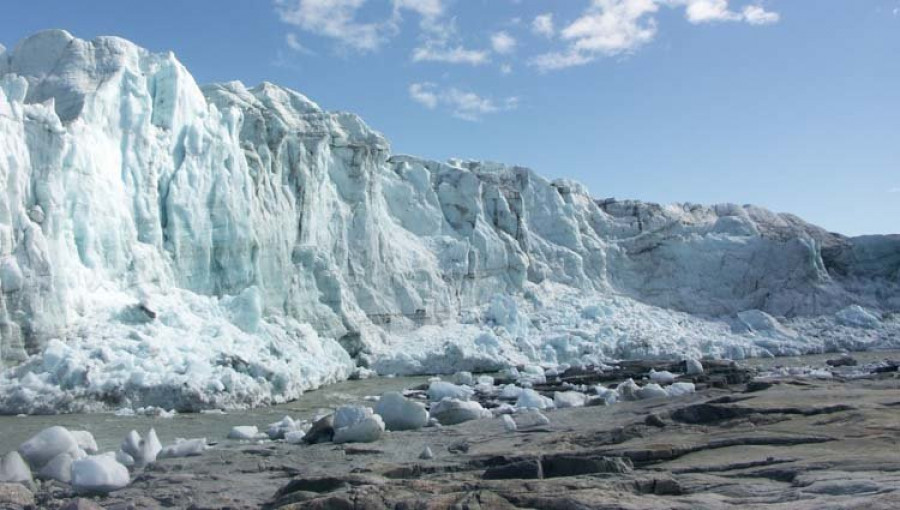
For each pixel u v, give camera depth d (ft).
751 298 161.89
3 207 73.51
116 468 37.55
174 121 99.60
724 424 44.11
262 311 102.68
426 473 36.65
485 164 165.37
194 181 98.63
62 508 30.58
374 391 89.04
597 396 64.03
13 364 71.56
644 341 130.31
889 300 162.81
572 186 176.45
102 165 87.61
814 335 148.46
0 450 50.72
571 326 138.51
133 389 70.03
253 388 75.66
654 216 175.83
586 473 33.27
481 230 147.74
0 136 74.69
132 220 90.27
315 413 70.59
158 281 90.12
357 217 128.67
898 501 22.76
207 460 43.52
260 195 108.68
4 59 100.48
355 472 36.24
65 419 64.49
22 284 73.05
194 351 78.54
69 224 81.71
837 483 26.55
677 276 165.78
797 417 44.73
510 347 122.52
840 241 173.27
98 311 79.82
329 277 115.96
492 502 26.61
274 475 39.52
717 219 177.37
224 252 100.53
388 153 139.64
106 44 100.27
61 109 90.43
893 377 75.92
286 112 125.18
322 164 123.54
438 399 73.05
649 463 36.11
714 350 133.69
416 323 130.21
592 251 164.76
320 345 103.24
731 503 25.71
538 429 50.08
